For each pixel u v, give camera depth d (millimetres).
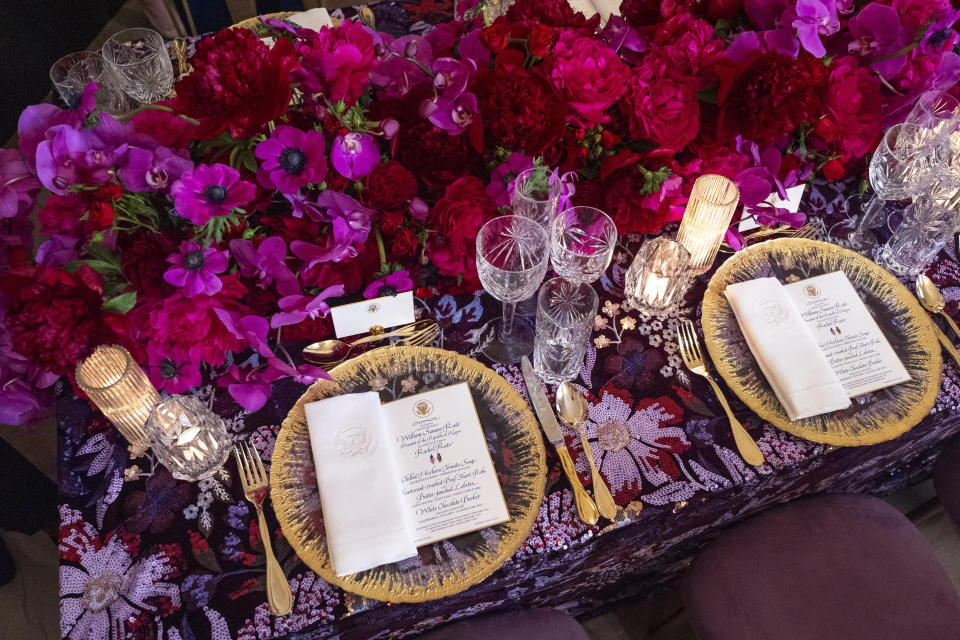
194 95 1043
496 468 1105
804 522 1399
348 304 1182
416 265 1310
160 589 1011
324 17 1718
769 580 1339
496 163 1207
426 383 1186
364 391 1174
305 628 982
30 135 1085
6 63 2602
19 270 996
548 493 1104
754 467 1139
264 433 1150
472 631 1253
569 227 1255
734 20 1371
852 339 1260
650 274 1276
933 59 1332
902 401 1193
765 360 1205
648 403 1205
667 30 1267
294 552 1037
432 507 1066
